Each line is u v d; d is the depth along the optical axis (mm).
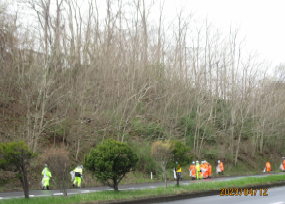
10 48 24484
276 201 12570
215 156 32969
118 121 27797
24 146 12078
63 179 12531
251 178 20047
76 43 29188
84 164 14320
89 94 26359
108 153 13875
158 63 32719
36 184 19000
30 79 23594
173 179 25297
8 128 22750
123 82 27172
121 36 31281
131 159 14352
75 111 25844
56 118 23031
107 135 26922
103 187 19469
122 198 11969
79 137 23469
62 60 24688
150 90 30781
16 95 24578
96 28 32031
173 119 32812
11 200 11273
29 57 24656
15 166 12070
